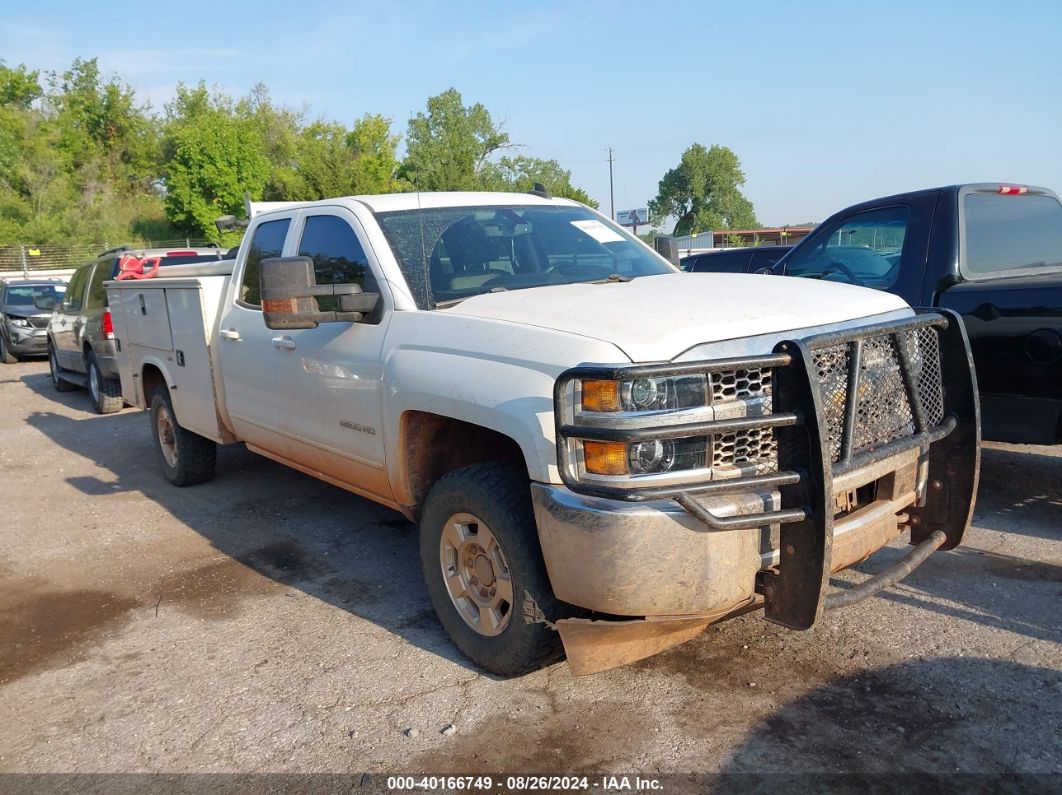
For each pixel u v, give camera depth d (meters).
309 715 3.41
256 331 5.09
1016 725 3.07
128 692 3.69
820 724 3.14
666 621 2.93
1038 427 4.68
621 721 3.23
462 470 3.54
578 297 3.55
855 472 3.13
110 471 7.74
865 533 3.21
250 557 5.25
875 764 2.89
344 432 4.32
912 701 3.25
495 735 3.19
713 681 3.48
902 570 3.28
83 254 44.44
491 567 3.51
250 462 7.59
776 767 2.90
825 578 2.82
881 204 5.55
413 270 4.11
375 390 3.98
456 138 62.12
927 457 3.56
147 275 7.34
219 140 47.97
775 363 2.82
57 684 3.80
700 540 2.83
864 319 3.37
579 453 2.92
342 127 62.25
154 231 51.44
